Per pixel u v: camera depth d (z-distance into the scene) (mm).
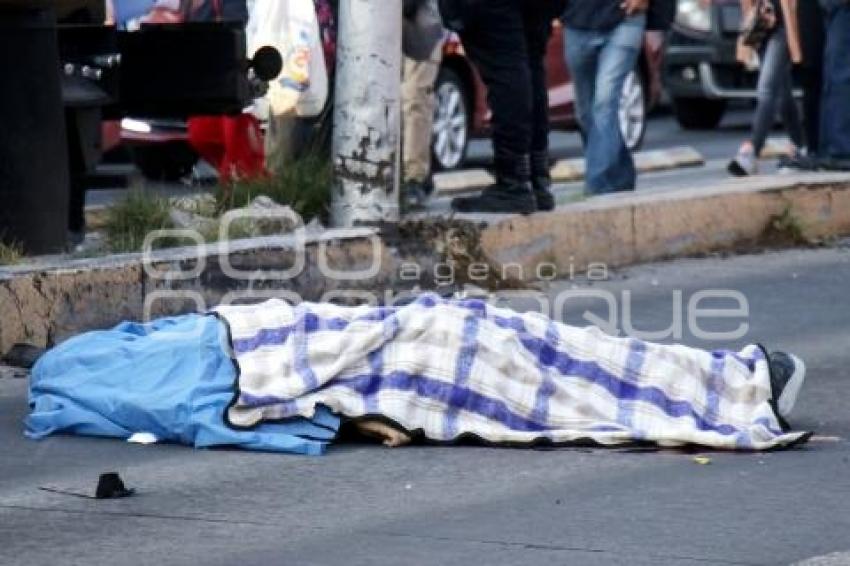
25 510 13984
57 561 12727
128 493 14359
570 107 39156
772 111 31297
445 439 15711
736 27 43781
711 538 13164
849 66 28938
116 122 29625
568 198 25938
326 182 22938
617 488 14484
